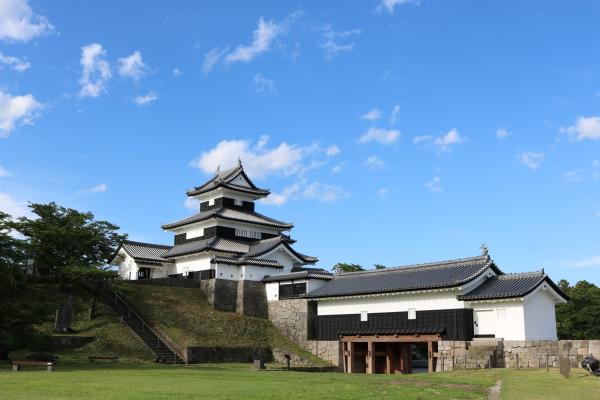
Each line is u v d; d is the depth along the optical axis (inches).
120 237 2285.9
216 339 1961.1
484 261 1747.0
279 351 2001.7
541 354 1451.8
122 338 1790.1
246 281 2304.4
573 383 948.0
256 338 2080.5
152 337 1855.3
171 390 827.4
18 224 2021.4
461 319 1621.6
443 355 1612.9
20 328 1392.7
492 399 800.9
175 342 1831.9
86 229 2165.4
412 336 1721.2
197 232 2758.4
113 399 707.4
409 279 1844.2
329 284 2132.1
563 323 2586.1
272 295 2289.6
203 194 2891.2
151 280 2301.9
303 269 2401.6
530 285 1555.1
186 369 1360.7
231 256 2466.8
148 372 1192.8
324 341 1991.9
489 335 1577.3
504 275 1675.7
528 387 919.7
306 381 1032.2
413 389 904.3
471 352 1536.7
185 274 2581.2
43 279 2135.8
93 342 1732.3
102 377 1033.5
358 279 2060.8
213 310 2228.1
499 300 1552.7
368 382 1029.8
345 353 1921.8
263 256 2445.9
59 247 2110.0
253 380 1039.6
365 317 1895.9
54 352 1633.9
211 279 2317.9
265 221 2778.1
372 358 1839.3
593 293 2659.9
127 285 2080.5
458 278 1683.1
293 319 2138.3
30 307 1438.2
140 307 2057.1
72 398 712.4
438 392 868.6
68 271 1936.5
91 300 2075.5
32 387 837.8
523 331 1509.6
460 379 1125.1
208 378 1071.6
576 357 1393.9
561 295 1633.9
